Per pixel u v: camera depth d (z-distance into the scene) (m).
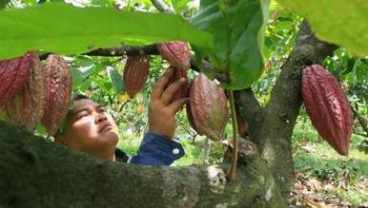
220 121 1.08
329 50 1.20
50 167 0.59
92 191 0.63
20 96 0.93
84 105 1.64
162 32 0.64
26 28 0.58
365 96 4.41
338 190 6.03
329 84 1.11
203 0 0.75
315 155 8.56
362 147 2.93
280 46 2.49
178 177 0.73
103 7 0.56
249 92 1.21
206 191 0.75
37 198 0.57
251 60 0.70
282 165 1.12
